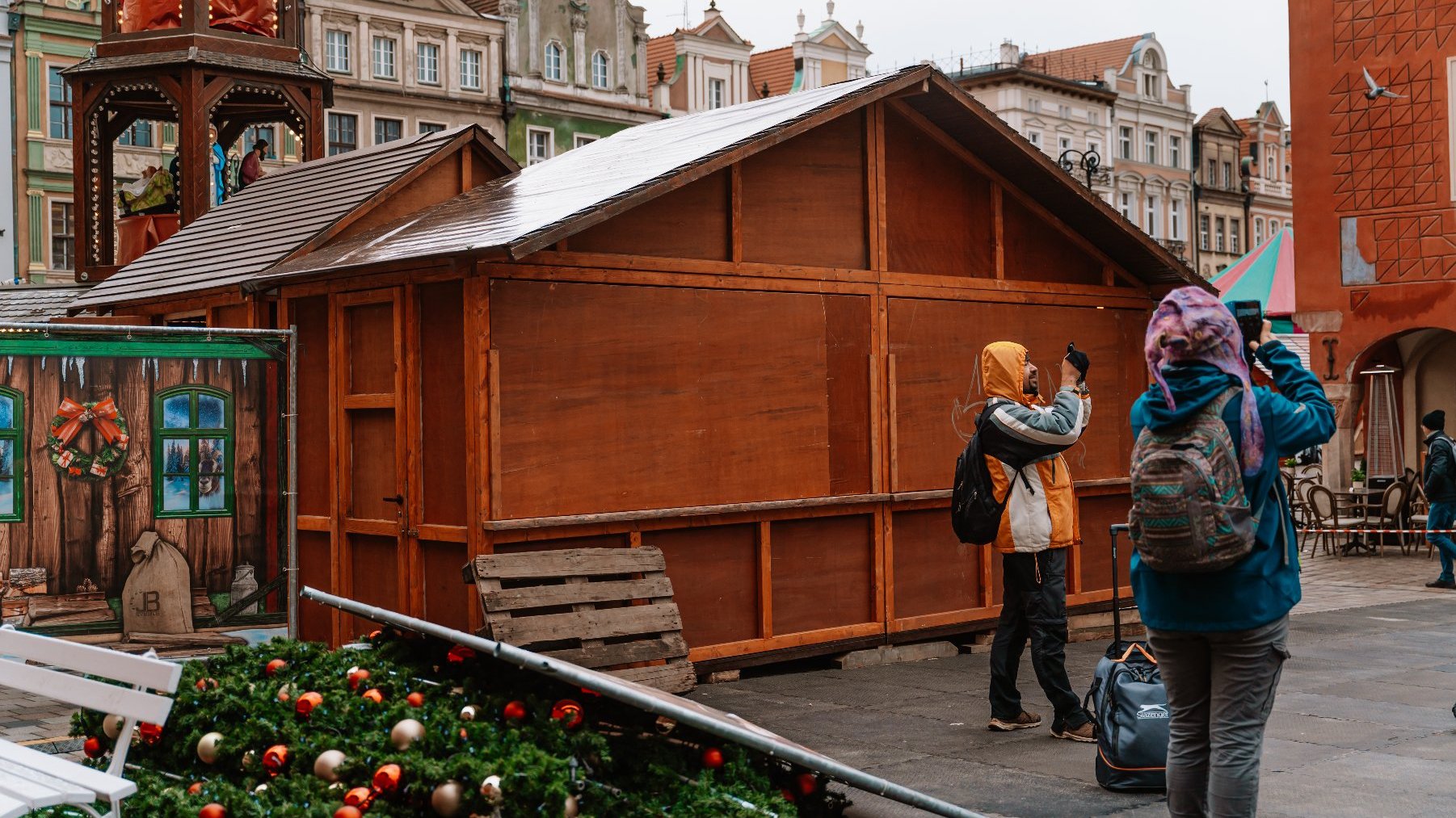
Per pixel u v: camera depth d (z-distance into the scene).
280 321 9.48
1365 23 20.16
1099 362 10.98
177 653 8.02
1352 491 19.28
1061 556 7.12
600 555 7.71
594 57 47.56
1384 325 20.16
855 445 9.44
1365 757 6.68
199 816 4.71
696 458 8.58
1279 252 22.31
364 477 8.80
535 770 4.41
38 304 15.20
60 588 7.77
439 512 8.12
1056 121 65.06
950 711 7.82
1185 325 4.59
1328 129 20.48
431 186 11.02
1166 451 4.49
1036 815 5.68
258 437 8.24
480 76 44.84
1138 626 10.75
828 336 9.31
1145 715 5.96
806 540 9.18
